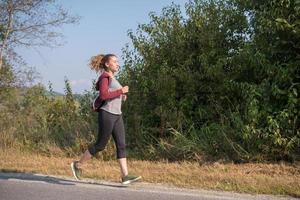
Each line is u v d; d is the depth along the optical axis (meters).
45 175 8.38
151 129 10.91
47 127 12.74
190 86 10.95
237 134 9.67
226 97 10.57
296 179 7.79
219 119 10.55
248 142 9.39
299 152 9.22
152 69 11.58
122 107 11.41
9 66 16.00
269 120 9.14
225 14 11.14
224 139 9.72
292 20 9.48
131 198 6.66
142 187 7.38
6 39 16.05
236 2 10.92
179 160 9.92
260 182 7.55
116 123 7.39
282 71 9.31
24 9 15.91
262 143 9.27
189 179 7.88
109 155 10.20
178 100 11.19
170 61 11.49
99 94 7.31
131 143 11.07
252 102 9.33
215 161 9.48
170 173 8.34
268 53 9.84
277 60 9.87
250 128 9.23
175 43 11.43
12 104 14.74
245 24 10.93
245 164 9.17
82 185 7.51
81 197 6.70
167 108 10.93
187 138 10.42
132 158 10.37
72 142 11.52
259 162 9.28
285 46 9.71
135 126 11.04
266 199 6.63
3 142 11.99
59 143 11.78
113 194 6.90
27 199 6.59
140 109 11.30
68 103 13.25
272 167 8.77
